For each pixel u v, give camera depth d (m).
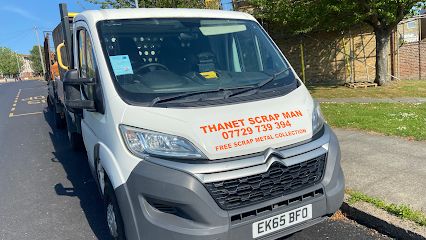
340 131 7.75
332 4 14.52
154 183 2.97
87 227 4.69
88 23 4.13
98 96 3.74
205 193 2.91
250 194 3.05
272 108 3.42
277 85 3.85
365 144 6.61
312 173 3.35
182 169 2.94
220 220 2.93
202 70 3.93
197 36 4.20
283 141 3.26
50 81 11.87
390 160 5.66
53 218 5.01
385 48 15.91
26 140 9.89
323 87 17.47
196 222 2.92
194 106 3.28
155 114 3.17
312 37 19.56
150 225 3.02
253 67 4.23
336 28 17.06
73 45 5.26
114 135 3.34
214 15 4.53
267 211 3.12
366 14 14.25
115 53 3.77
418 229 3.74
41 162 7.64
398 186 4.70
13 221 5.01
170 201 2.93
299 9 15.52
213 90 3.55
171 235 2.94
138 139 3.14
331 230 4.16
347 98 13.64
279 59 4.36
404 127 7.45
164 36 4.05
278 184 3.17
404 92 14.07
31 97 23.56
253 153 3.14
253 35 4.52
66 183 6.30
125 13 4.17
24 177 6.79
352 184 4.88
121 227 3.47
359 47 18.70
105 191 3.78
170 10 4.39
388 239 3.89
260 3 16.08
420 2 13.94
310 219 3.33
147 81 3.58
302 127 3.41
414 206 4.17
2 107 18.88
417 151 6.00
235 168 2.99
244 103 3.40
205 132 3.06
